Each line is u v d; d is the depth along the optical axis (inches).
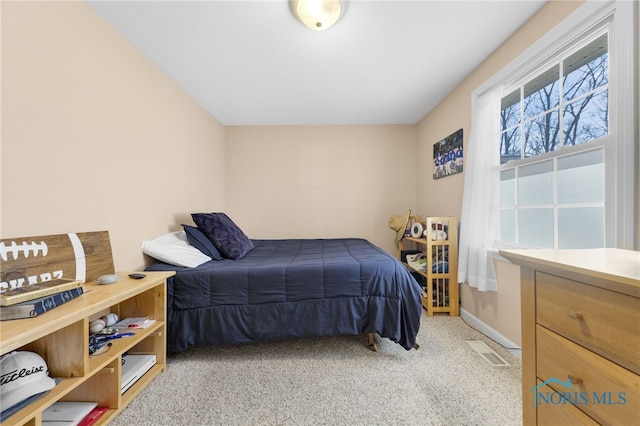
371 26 60.6
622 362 21.9
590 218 49.3
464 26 61.2
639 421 20.8
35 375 33.3
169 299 61.2
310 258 76.6
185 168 93.3
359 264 66.4
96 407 43.6
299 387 52.5
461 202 89.9
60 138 47.6
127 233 64.4
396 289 64.6
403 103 105.9
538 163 60.9
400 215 132.0
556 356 27.8
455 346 68.0
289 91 94.2
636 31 39.8
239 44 66.8
